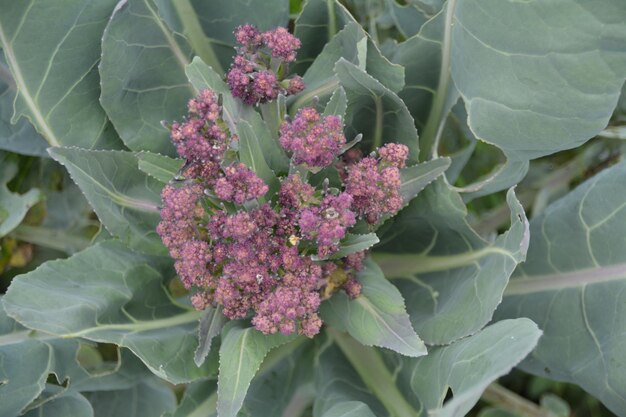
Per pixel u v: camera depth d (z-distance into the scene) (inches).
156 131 19.8
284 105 17.5
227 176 15.6
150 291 19.1
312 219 15.2
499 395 23.7
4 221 22.1
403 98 20.1
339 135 15.8
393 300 17.5
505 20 16.1
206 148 15.6
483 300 17.7
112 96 19.0
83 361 21.8
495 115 17.3
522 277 20.2
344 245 16.6
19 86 18.9
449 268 19.9
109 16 18.7
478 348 16.2
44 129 19.4
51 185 23.2
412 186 17.9
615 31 14.9
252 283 16.2
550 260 19.9
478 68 17.1
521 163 18.7
